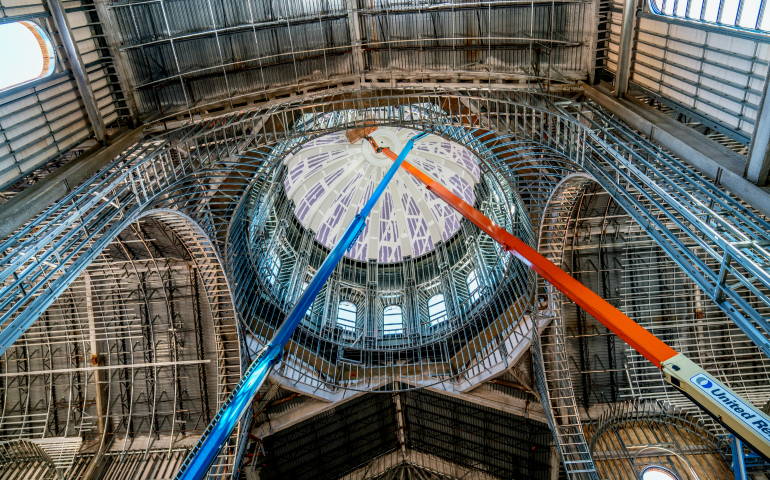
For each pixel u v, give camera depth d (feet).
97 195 57.06
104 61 77.05
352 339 117.19
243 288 94.99
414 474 118.11
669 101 67.10
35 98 61.98
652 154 59.77
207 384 99.81
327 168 140.77
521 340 97.35
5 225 49.55
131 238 93.15
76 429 99.30
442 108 88.53
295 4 83.51
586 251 98.02
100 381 99.71
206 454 28.94
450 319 115.96
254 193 99.66
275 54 84.02
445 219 138.92
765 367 92.84
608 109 73.82
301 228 134.41
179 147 78.64
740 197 48.44
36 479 81.71
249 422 93.66
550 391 94.02
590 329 98.12
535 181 86.22
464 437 111.75
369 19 85.30
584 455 87.56
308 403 102.17
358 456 115.85
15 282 44.11
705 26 57.00
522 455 107.76
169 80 81.76
